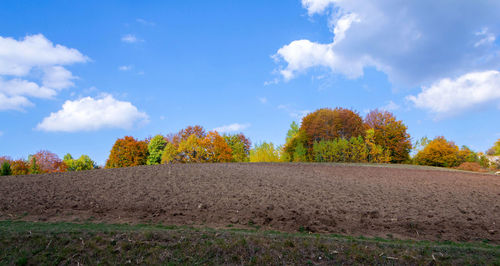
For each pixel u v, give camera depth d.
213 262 5.44
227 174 14.49
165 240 6.16
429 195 11.85
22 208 8.92
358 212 9.38
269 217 8.77
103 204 9.55
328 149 29.66
